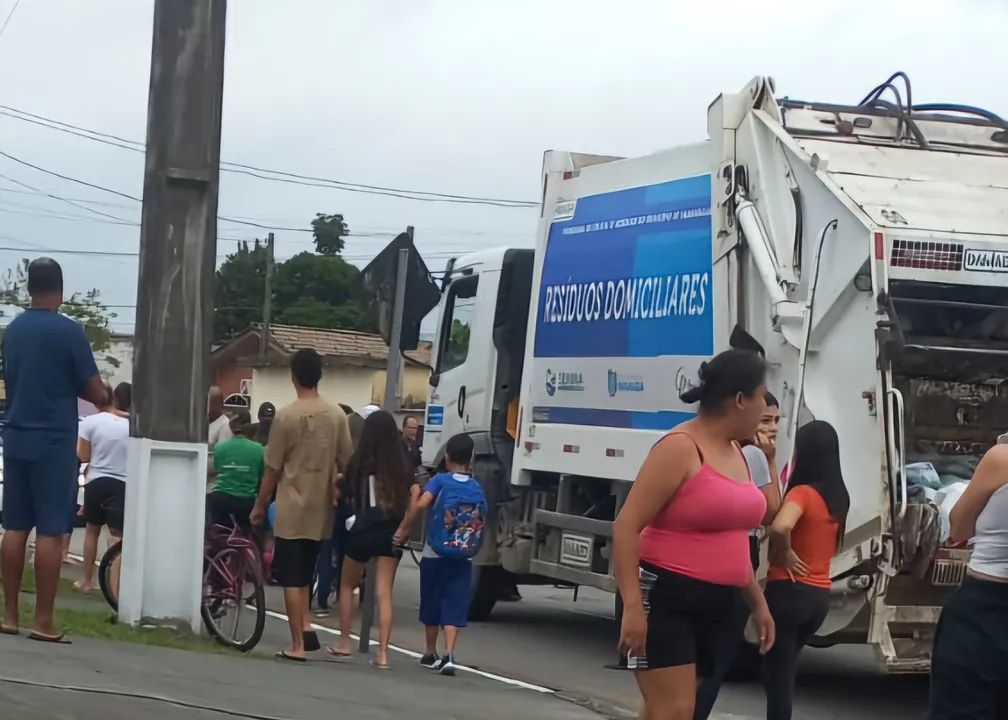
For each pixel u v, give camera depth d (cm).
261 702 703
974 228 884
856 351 852
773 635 534
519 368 1274
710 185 990
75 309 4894
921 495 845
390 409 1073
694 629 502
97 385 759
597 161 1181
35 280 753
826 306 873
